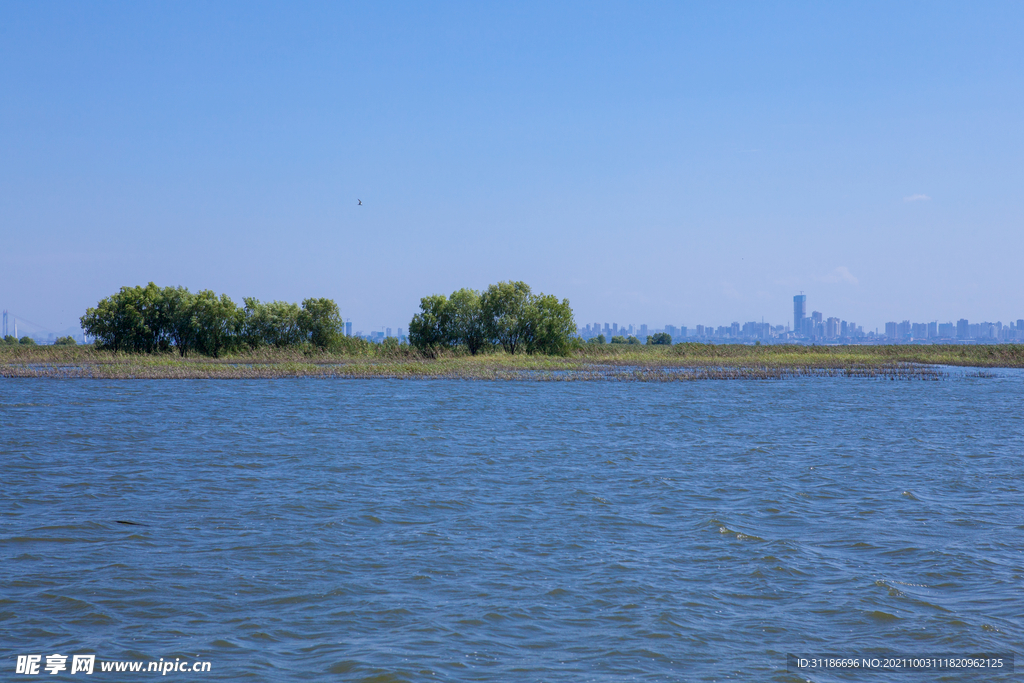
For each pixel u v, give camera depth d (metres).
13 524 18.64
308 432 34.66
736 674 11.27
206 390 56.31
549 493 22.28
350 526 18.66
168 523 18.84
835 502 21.25
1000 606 13.73
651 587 14.59
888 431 35.69
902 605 13.76
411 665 11.43
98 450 29.39
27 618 13.06
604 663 11.59
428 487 23.03
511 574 15.29
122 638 12.33
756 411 44.03
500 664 11.53
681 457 28.47
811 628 12.85
